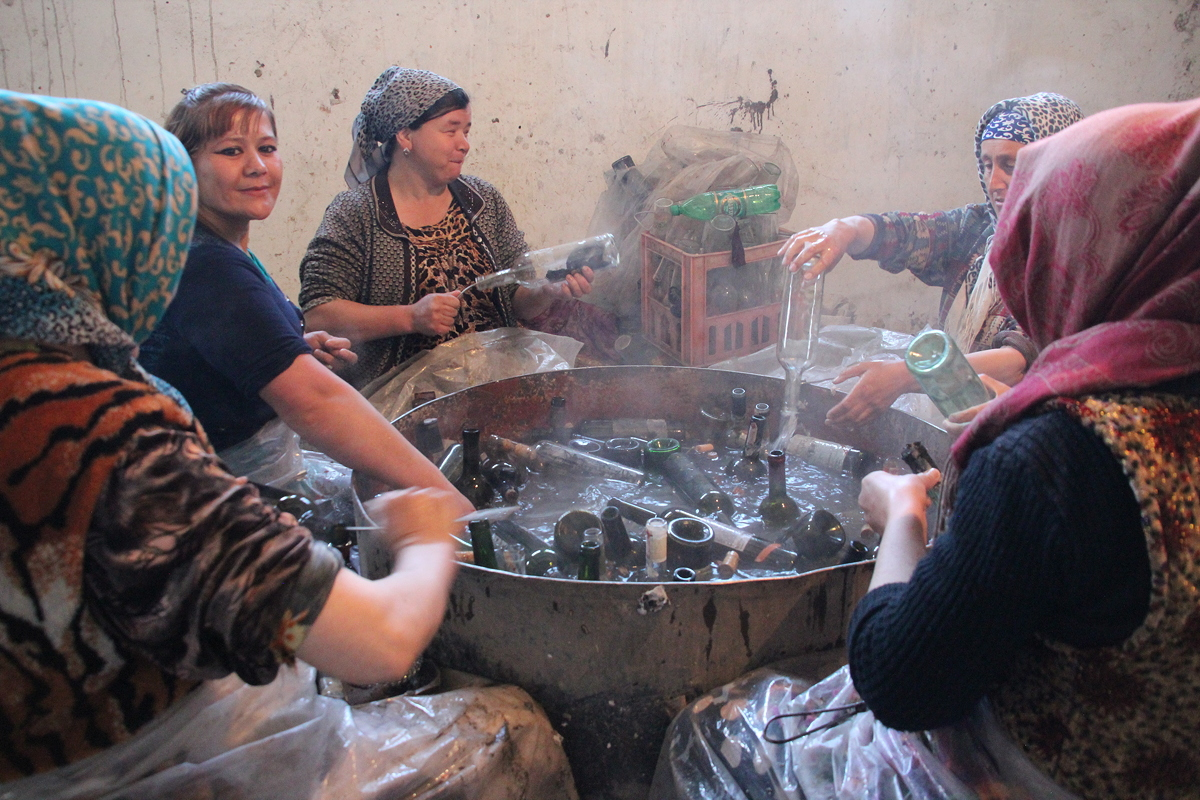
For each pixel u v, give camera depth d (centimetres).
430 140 240
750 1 351
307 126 318
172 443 76
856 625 94
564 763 136
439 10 317
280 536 78
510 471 187
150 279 84
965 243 230
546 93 343
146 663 85
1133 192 75
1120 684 80
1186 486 73
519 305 272
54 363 75
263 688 107
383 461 155
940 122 395
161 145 84
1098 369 75
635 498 184
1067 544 75
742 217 282
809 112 378
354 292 252
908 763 107
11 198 73
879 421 193
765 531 170
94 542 73
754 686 131
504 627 132
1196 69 408
